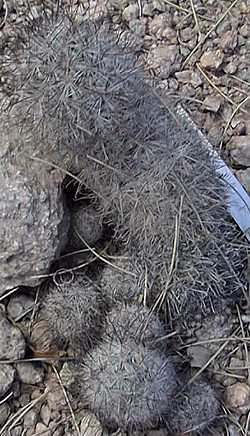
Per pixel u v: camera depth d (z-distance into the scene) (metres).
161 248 0.43
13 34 0.50
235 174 0.49
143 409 0.40
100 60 0.41
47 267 0.44
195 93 0.52
